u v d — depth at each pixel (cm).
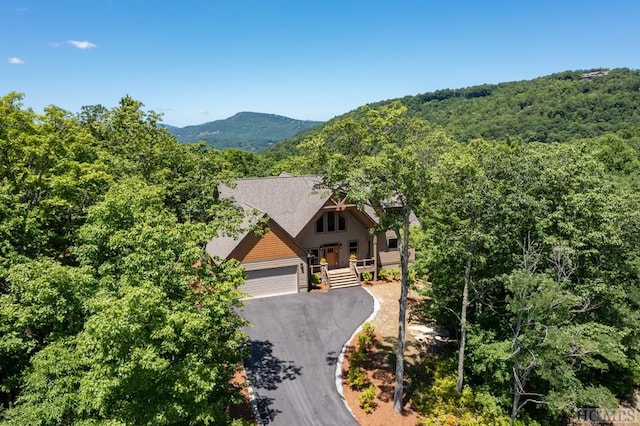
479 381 2431
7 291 1620
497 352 2052
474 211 2116
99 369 1127
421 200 2061
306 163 2161
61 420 1298
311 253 3647
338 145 2164
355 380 2233
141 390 1230
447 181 1939
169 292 1430
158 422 1190
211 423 1569
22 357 1540
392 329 2841
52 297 1331
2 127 2006
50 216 1923
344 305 3167
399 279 3722
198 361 1346
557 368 1912
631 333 2356
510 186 2214
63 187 1895
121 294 1275
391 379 2334
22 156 2033
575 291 2155
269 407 2052
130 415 1190
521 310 1870
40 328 1482
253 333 2739
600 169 2516
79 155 2283
